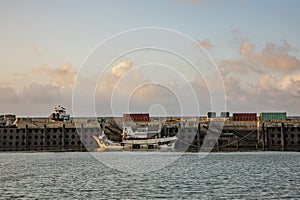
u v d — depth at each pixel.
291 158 175.00
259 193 79.06
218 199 73.56
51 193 80.06
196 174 113.12
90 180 99.56
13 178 104.31
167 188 85.94
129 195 77.88
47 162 158.88
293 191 81.12
